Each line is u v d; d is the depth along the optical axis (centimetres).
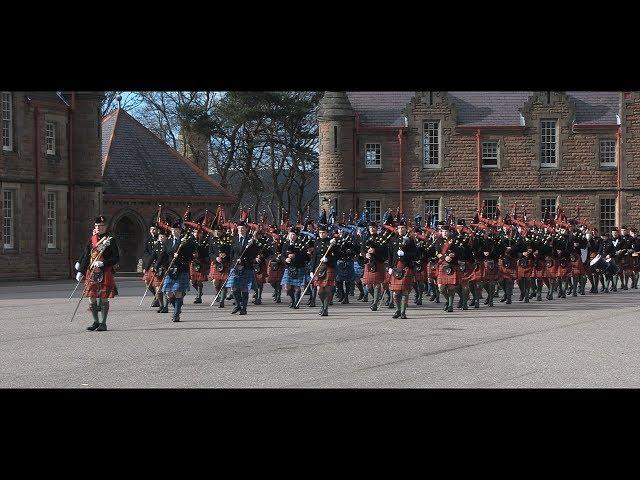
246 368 2331
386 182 8825
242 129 10756
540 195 8844
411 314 3978
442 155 8838
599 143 8862
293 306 4244
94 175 7769
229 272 4222
